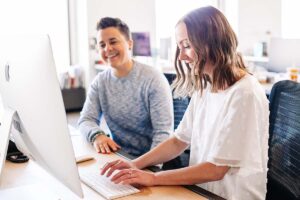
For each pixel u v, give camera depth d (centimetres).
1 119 112
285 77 385
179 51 138
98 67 511
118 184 117
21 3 484
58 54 528
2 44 103
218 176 121
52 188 115
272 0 640
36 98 88
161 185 117
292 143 125
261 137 125
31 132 97
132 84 195
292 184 124
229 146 120
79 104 524
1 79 108
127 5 549
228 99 126
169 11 592
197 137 145
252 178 122
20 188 114
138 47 484
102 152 156
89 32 519
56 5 514
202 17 126
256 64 503
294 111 127
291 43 412
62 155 87
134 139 201
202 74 135
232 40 129
